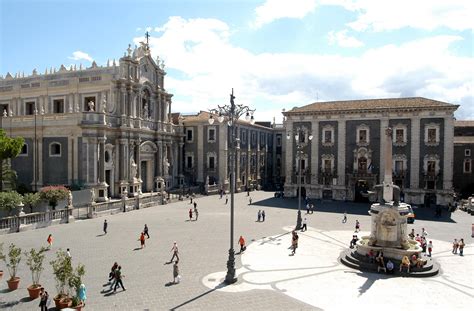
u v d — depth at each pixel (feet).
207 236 111.96
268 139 318.45
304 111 211.00
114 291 66.85
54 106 200.95
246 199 210.59
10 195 116.57
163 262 84.84
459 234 120.57
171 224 130.62
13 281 67.67
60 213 129.18
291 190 216.74
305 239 109.60
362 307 61.26
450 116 182.70
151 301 62.64
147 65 209.05
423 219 150.41
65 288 67.21
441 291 68.64
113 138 182.80
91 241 103.76
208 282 72.18
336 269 81.41
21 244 98.53
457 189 214.69
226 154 240.32
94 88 189.47
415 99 200.13
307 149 212.43
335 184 204.95
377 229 87.71
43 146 178.70
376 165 196.85
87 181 167.02
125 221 135.64
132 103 193.47
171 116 242.99
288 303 62.54
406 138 191.21
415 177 189.16
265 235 114.73
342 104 211.82
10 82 222.48
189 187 228.63
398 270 79.00
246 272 78.54
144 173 210.79
